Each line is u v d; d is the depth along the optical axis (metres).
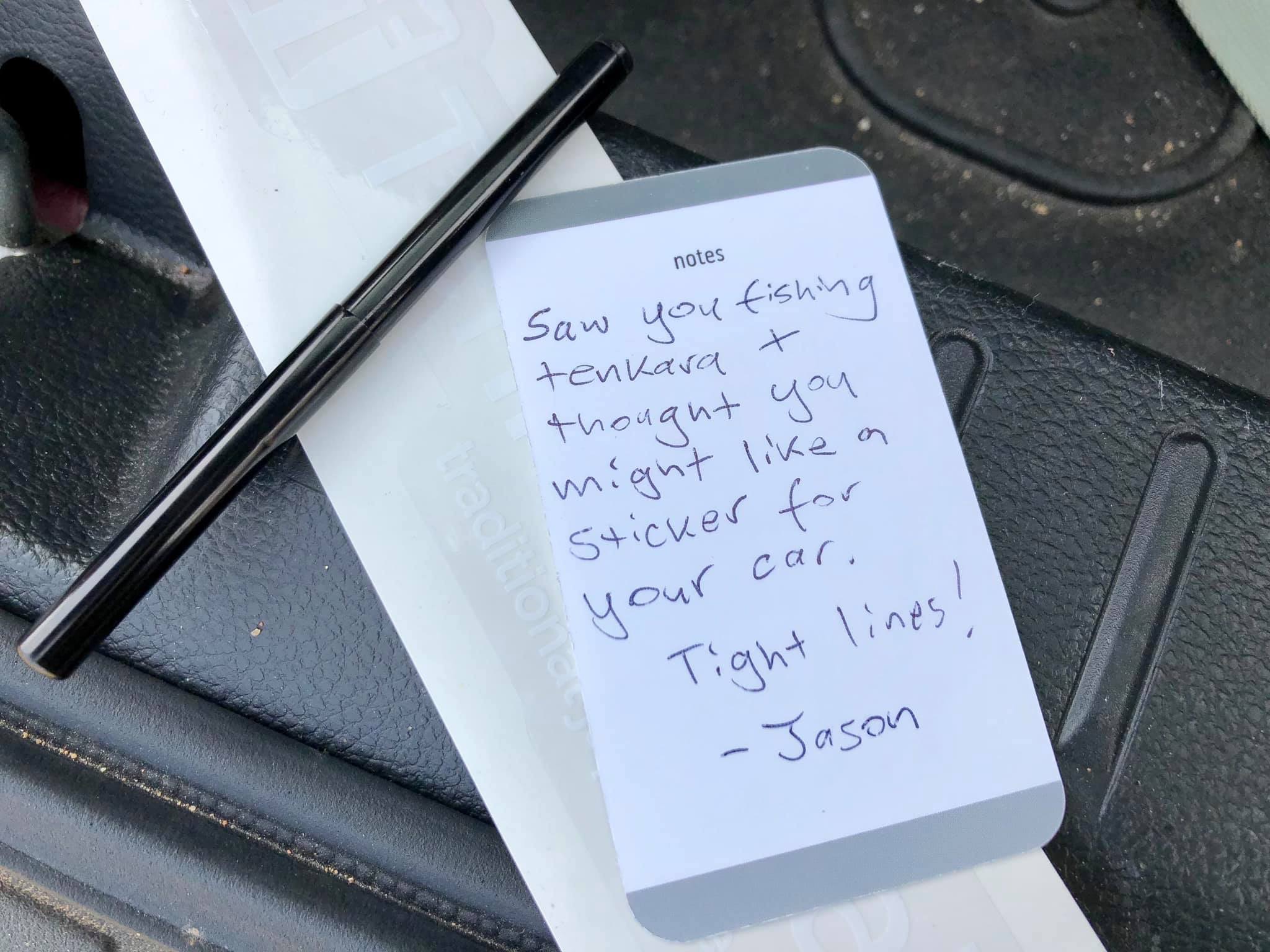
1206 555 0.35
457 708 0.31
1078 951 0.31
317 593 0.33
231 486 0.30
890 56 0.54
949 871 0.31
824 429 0.34
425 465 0.33
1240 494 0.35
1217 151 0.53
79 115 0.37
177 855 0.31
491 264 0.34
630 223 0.35
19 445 0.34
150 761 0.32
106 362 0.36
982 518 0.34
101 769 0.32
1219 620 0.34
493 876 0.31
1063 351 0.36
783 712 0.32
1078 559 0.34
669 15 0.55
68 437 0.35
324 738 0.32
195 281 0.38
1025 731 0.32
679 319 0.35
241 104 0.34
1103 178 0.53
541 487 0.33
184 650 0.32
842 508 0.33
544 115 0.34
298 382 0.31
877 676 0.32
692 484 0.33
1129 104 0.53
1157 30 0.53
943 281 0.37
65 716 0.32
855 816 0.31
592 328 0.34
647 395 0.34
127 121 0.37
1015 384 0.36
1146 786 0.33
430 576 0.32
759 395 0.34
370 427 0.33
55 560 0.33
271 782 0.32
